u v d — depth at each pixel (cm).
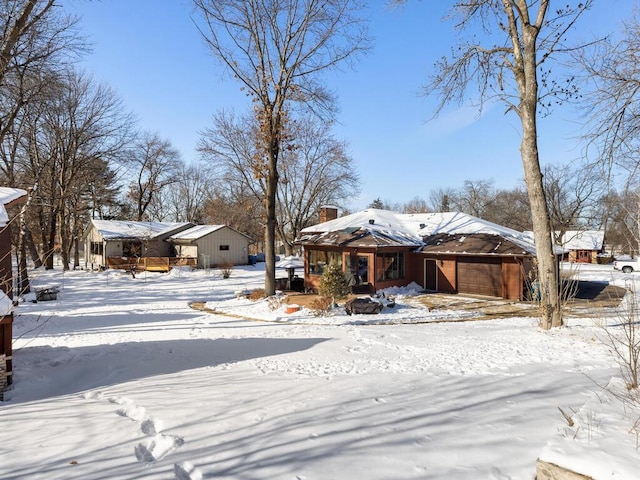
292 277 2459
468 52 1273
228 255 3975
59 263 4412
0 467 369
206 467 360
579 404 486
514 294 1930
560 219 3072
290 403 534
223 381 658
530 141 1110
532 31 1083
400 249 2188
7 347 645
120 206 4934
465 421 450
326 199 4294
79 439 431
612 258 4741
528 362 734
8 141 2553
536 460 352
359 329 1187
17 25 1215
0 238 823
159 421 479
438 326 1242
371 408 506
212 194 6062
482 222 2423
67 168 3325
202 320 1479
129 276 3094
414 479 332
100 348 934
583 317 1357
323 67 1898
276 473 346
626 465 291
